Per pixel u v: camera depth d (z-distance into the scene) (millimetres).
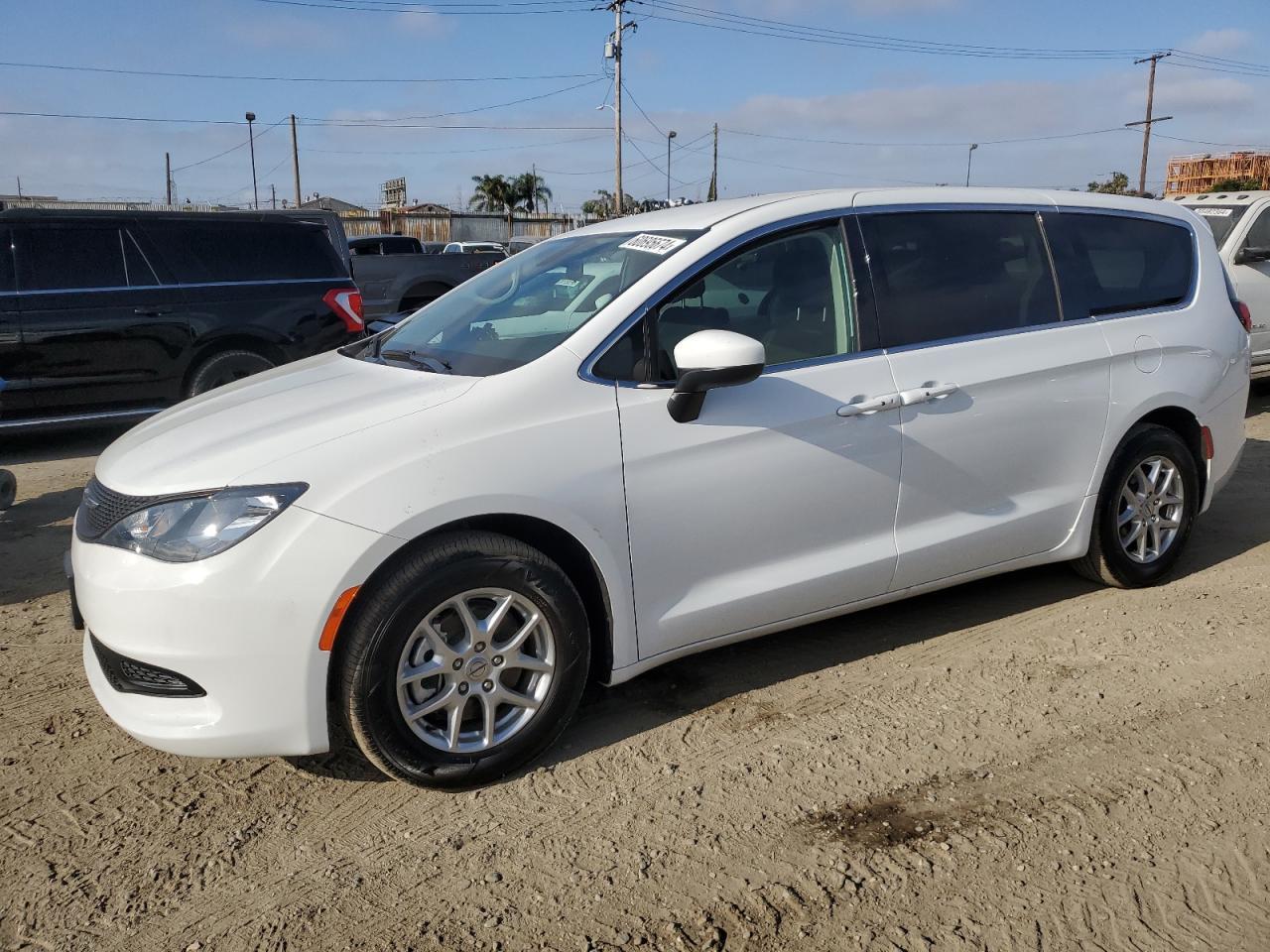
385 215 46344
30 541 5539
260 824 2920
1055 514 4105
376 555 2787
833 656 3955
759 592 3439
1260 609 4301
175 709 2832
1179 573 4762
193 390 8109
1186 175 57938
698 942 2406
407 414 2982
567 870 2689
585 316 3334
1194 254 4617
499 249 30922
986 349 3844
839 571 3584
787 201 3689
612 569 3156
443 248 31766
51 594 4750
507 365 3219
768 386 3389
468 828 2887
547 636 3086
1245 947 2369
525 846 2797
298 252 8508
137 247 7832
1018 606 4414
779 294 3547
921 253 3844
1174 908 2498
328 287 8578
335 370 3725
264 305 8273
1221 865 2654
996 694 3611
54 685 3801
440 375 3293
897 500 3678
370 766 3225
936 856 2709
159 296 7852
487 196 53500
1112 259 4332
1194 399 4414
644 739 3357
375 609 2811
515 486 2955
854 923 2463
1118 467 4246
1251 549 5078
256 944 2434
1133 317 4289
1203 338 4469
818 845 2766
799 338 3549
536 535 3133
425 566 2850
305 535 2744
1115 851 2715
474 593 2943
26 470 7293
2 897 2604
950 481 3783
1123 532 4402
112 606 2789
